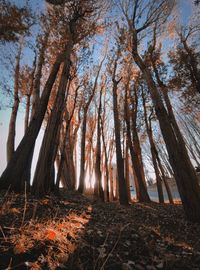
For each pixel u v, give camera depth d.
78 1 12.75
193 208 9.99
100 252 3.67
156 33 16.28
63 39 12.45
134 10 15.25
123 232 5.13
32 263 2.98
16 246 3.25
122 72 19.41
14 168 9.30
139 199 18.64
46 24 12.64
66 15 12.76
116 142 16.39
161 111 11.79
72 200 11.12
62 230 4.29
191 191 10.29
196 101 16.33
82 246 3.77
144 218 9.90
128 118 19.34
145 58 16.11
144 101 20.28
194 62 15.89
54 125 10.17
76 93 16.19
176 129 14.01
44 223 4.45
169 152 11.20
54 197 9.48
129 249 4.21
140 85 19.50
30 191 8.97
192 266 4.05
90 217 6.75
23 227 3.98
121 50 17.94
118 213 10.07
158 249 4.54
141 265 3.68
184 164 10.80
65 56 11.80
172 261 4.00
